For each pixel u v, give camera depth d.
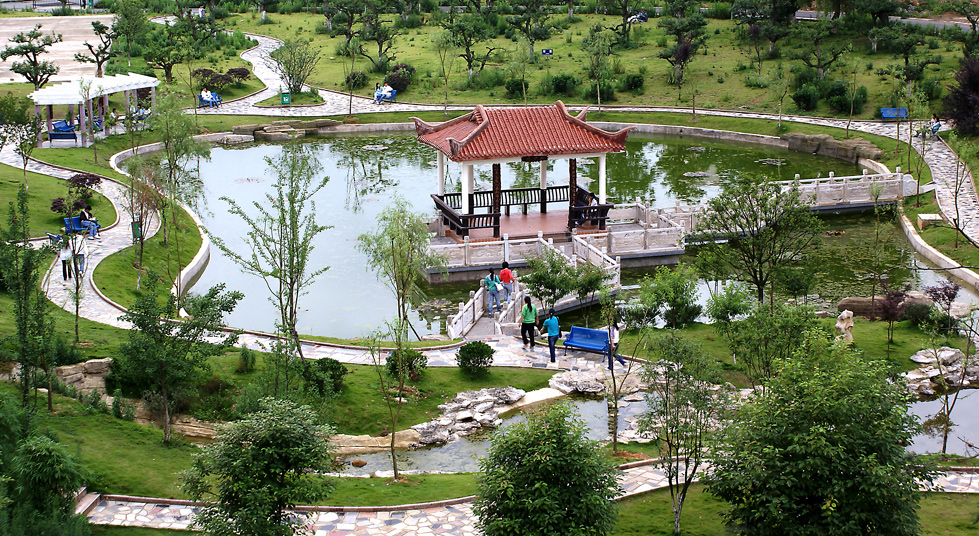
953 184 48.00
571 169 40.72
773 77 73.50
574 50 92.62
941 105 65.38
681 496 17.20
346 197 51.25
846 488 14.77
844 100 67.81
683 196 50.16
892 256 39.72
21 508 15.64
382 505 18.39
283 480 15.23
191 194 46.47
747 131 67.50
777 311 23.64
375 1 100.62
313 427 15.69
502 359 27.95
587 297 33.66
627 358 27.56
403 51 94.62
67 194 44.06
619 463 20.41
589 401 24.94
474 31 85.81
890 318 27.77
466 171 39.56
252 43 99.81
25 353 19.00
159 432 21.39
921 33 80.12
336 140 69.06
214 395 23.55
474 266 37.78
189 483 15.10
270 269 38.84
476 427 23.34
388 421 23.58
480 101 78.31
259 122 70.56
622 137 40.12
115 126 63.19
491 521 15.05
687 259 39.50
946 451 21.89
